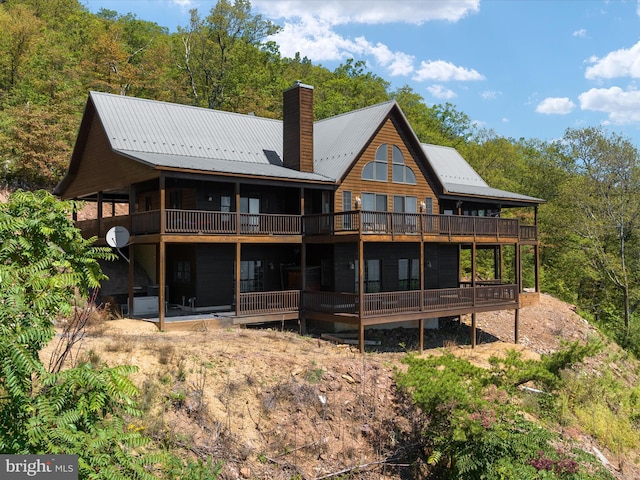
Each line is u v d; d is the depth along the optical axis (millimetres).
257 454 10992
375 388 13867
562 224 41844
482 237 24609
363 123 24812
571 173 49375
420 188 26281
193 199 21531
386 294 20016
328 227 20609
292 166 23500
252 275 22969
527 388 17625
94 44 43219
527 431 12242
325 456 11633
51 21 55406
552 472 10867
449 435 12117
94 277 6926
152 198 24922
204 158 21797
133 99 22875
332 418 12562
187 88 49375
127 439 6918
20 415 6113
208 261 21641
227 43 49531
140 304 19953
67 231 6727
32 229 6434
